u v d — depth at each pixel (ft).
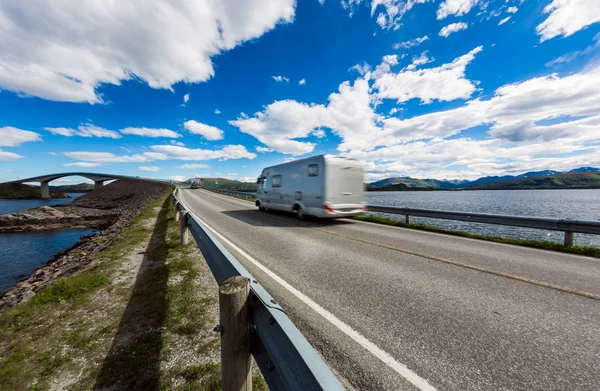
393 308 10.52
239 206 59.88
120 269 15.21
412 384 6.46
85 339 8.34
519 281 13.58
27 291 16.38
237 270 6.61
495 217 25.27
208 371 6.81
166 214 41.86
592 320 9.63
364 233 27.37
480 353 7.67
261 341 4.37
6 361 7.41
